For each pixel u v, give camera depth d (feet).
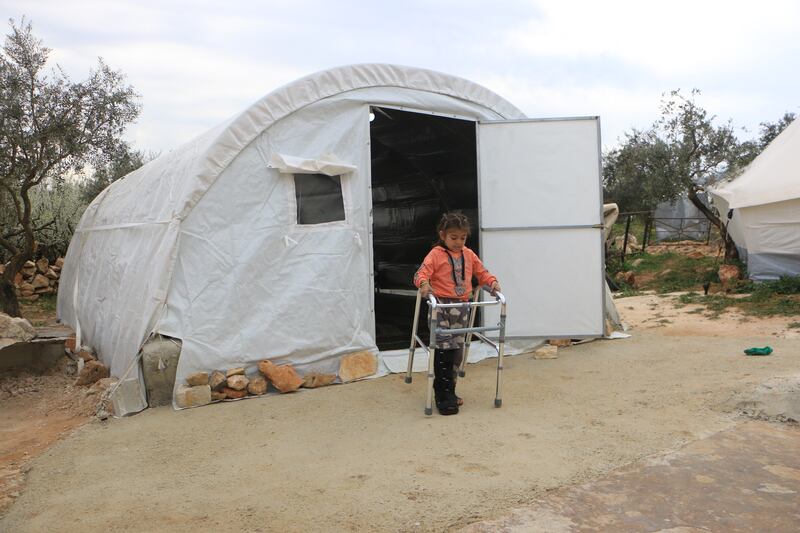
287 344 20.15
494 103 25.68
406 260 37.73
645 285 48.91
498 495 11.25
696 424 14.78
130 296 21.31
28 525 11.03
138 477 13.15
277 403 18.39
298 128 21.29
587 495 11.14
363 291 21.89
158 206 22.81
